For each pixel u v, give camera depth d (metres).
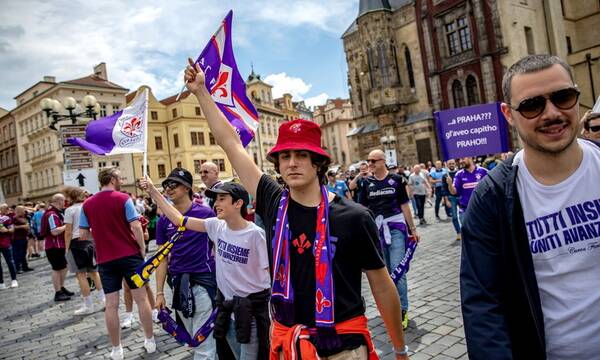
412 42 31.98
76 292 8.78
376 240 1.84
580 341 1.47
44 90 44.84
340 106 79.56
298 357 1.68
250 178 2.26
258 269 3.00
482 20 27.55
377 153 5.21
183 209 3.90
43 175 47.53
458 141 7.55
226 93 3.98
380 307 1.91
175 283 3.60
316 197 1.92
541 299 1.55
